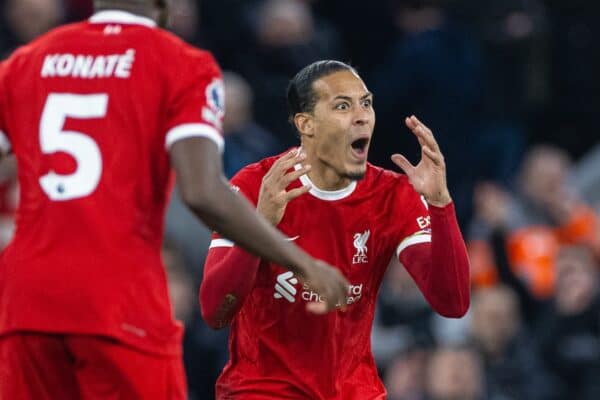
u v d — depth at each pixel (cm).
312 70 1734
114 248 1374
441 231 1670
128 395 1389
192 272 3041
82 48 1409
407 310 3039
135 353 1382
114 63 1396
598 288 3131
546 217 3516
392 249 1766
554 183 3525
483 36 3853
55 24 3291
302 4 3803
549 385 2988
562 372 3070
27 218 1398
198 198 1325
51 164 1389
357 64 4000
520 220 3497
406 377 2883
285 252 1341
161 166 1391
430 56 3591
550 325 3103
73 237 1376
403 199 1758
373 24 4009
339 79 1716
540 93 3884
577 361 3061
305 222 1723
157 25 1455
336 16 4022
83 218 1375
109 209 1376
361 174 1719
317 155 1722
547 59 3981
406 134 3644
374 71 3959
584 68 4047
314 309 1372
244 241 1333
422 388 2869
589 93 4044
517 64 3869
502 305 2973
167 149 1371
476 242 3384
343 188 1734
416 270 1733
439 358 2808
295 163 1590
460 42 3631
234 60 3656
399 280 3056
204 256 3067
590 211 3581
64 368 1407
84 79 1396
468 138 3650
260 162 1764
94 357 1381
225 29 3703
